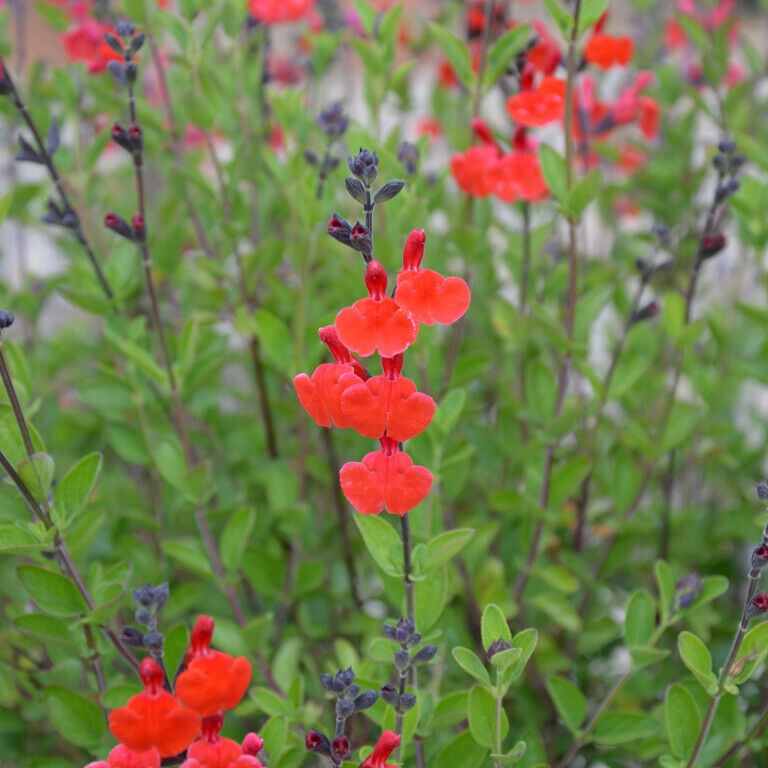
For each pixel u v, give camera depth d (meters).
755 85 0.75
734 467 0.64
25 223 0.68
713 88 0.65
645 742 0.48
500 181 0.53
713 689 0.43
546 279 0.59
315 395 0.40
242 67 0.63
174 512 0.57
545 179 0.51
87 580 0.52
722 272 0.84
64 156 0.60
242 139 0.61
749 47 0.70
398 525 0.56
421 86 0.99
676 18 0.66
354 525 0.59
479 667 0.41
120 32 0.49
